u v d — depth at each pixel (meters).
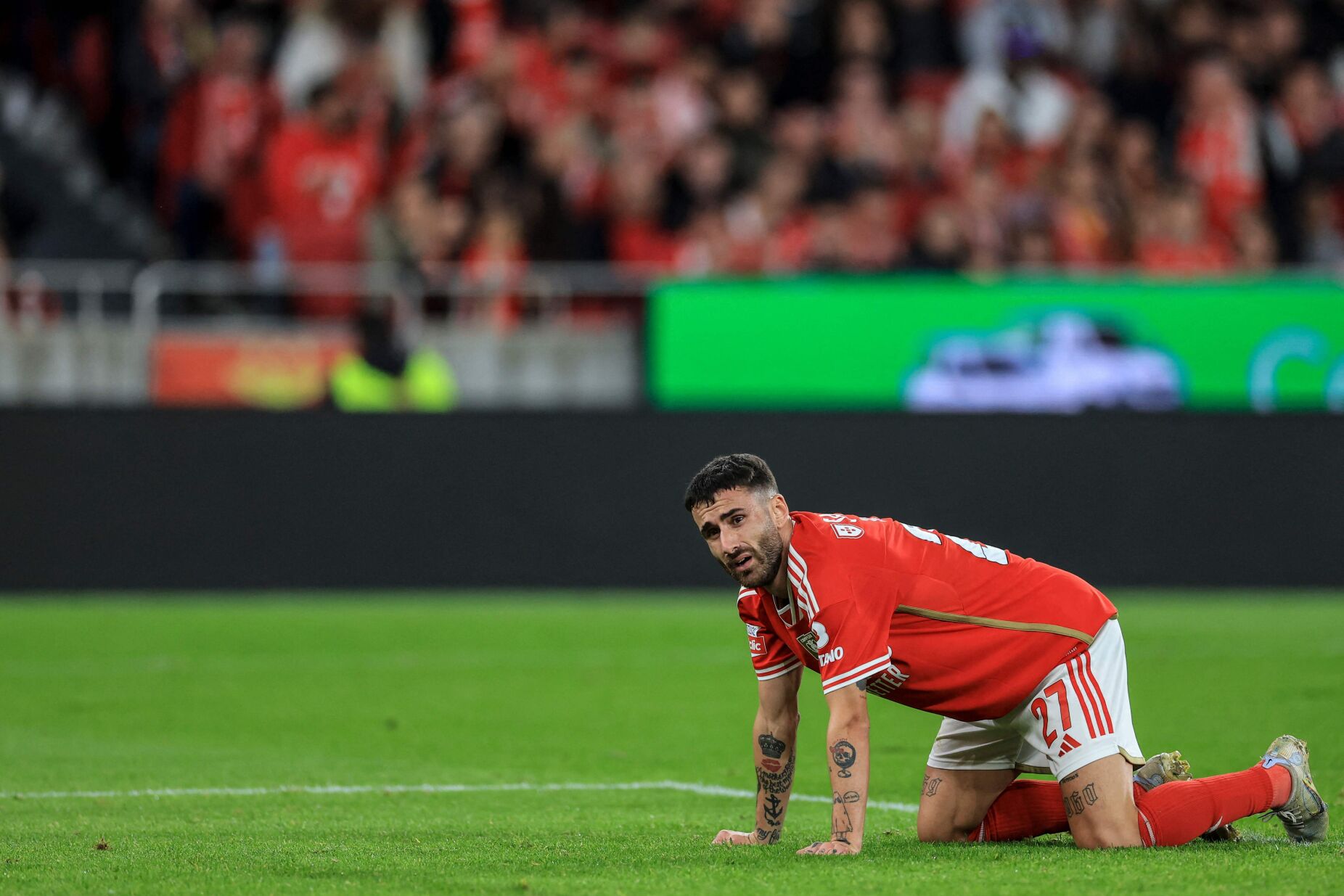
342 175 64.94
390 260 62.75
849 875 15.42
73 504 56.59
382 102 67.94
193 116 67.50
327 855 17.50
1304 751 17.61
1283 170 74.94
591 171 67.75
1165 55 76.75
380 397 58.81
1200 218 70.94
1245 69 76.56
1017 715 17.30
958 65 74.75
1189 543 59.53
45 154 67.69
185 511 57.06
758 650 17.66
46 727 31.91
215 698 35.78
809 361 58.91
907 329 58.88
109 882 15.76
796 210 68.38
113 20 69.31
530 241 64.81
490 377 59.53
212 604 54.56
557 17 73.94
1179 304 59.44
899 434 58.78
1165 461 59.44
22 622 49.47
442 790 24.27
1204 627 47.38
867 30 73.69
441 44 72.62
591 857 17.17
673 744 29.44
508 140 66.75
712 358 58.88
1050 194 69.06
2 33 68.94
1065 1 75.75
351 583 57.66
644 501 58.69
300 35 69.75
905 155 70.62
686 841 18.67
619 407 58.75
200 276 58.91
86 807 22.47
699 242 66.56
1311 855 16.45
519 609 53.59
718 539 16.61
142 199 67.69
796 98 73.50
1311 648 42.16
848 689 16.45
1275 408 59.84
